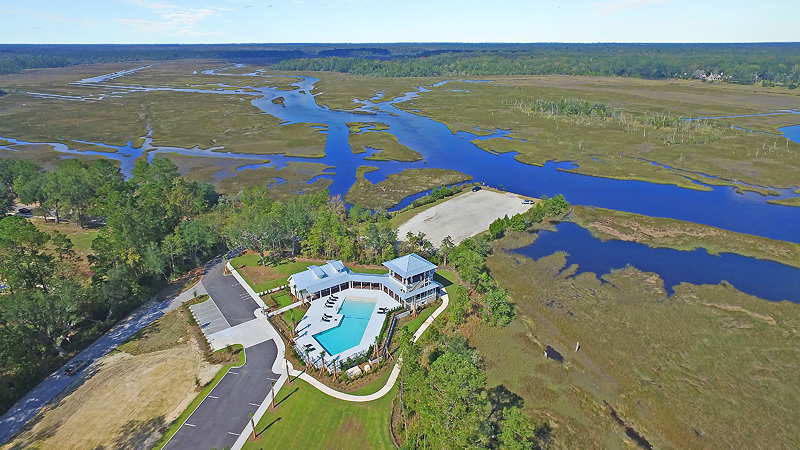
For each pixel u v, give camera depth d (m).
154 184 122.62
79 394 61.25
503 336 74.12
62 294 69.44
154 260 86.31
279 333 73.62
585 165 170.00
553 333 75.12
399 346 66.62
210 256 102.75
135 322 78.06
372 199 141.00
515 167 171.50
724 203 134.25
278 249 103.50
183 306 82.31
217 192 145.12
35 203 135.62
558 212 124.19
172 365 66.81
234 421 56.53
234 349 70.00
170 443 53.47
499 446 47.00
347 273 87.44
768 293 86.94
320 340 72.25
